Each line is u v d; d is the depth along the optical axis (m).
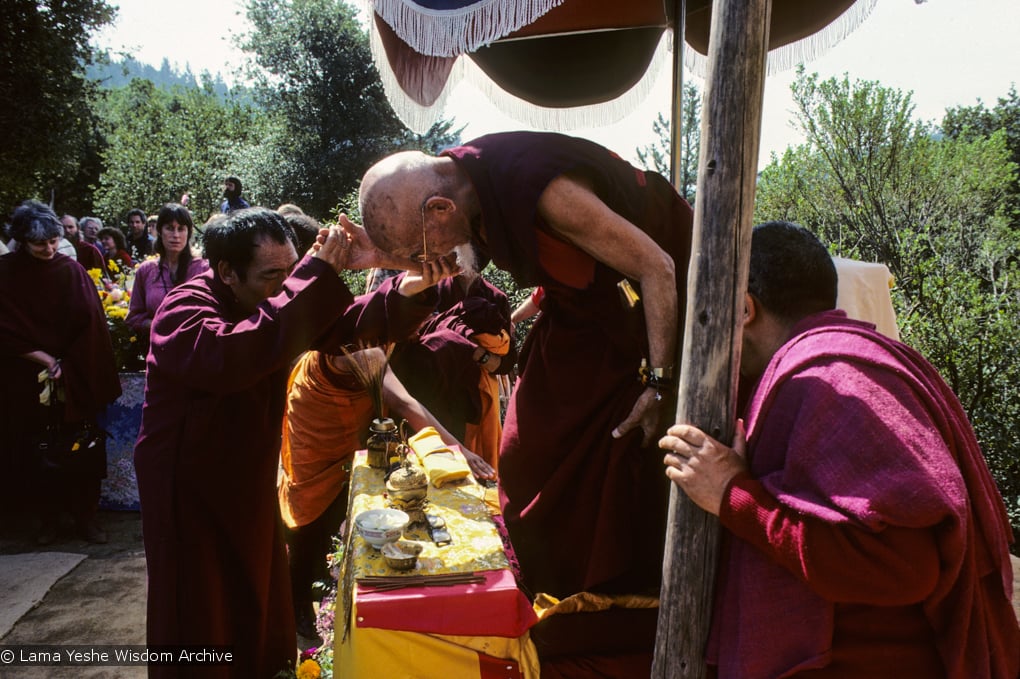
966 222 9.00
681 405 1.48
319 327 1.99
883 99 8.56
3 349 3.96
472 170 1.75
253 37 25.77
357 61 25.83
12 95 13.74
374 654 1.75
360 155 25.70
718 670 1.47
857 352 1.34
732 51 1.35
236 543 2.21
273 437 2.29
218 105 32.47
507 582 1.82
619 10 3.33
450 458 2.53
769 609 1.37
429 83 2.83
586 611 2.01
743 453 1.43
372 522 1.94
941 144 9.33
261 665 2.33
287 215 3.22
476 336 3.43
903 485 1.19
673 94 3.37
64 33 14.25
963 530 1.21
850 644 1.36
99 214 26.83
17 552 3.98
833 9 2.89
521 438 2.08
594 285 1.87
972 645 1.34
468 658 1.78
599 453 1.96
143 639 3.13
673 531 1.50
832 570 1.24
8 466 4.15
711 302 1.41
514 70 3.38
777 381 1.40
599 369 1.96
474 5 1.74
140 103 36.88
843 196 8.98
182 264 4.64
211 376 1.97
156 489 2.12
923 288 5.54
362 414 3.11
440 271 1.99
